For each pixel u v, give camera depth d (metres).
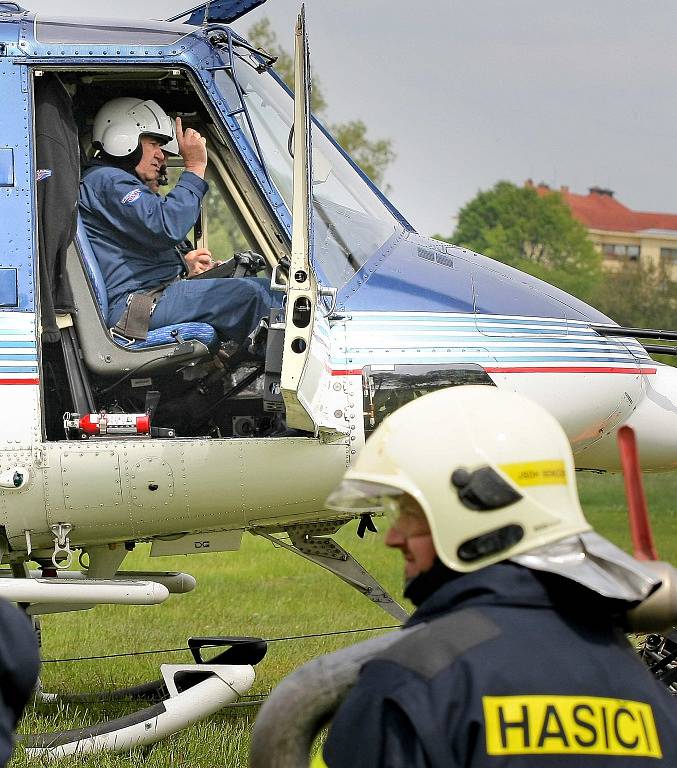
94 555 21.81
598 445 22.39
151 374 20.30
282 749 8.77
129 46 20.22
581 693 7.41
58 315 19.91
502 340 20.89
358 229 21.69
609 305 142.62
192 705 18.77
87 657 27.00
